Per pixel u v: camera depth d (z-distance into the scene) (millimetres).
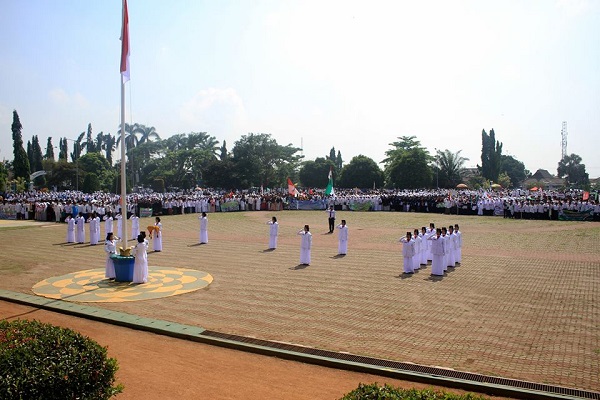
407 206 57750
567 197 52812
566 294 16062
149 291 16406
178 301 15070
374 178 89938
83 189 84938
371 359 9977
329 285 17438
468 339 11438
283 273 19719
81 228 29688
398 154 97562
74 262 22500
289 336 11625
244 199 61031
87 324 12797
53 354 6234
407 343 11141
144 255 17812
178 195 69812
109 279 18422
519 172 144500
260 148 87812
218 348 10883
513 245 28500
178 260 23109
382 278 18781
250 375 9164
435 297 15656
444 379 8875
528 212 46750
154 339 11531
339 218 48781
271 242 27422
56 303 14719
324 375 9266
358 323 12742
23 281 18094
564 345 11031
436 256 19406
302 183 100562
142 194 77062
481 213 51750
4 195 66062
